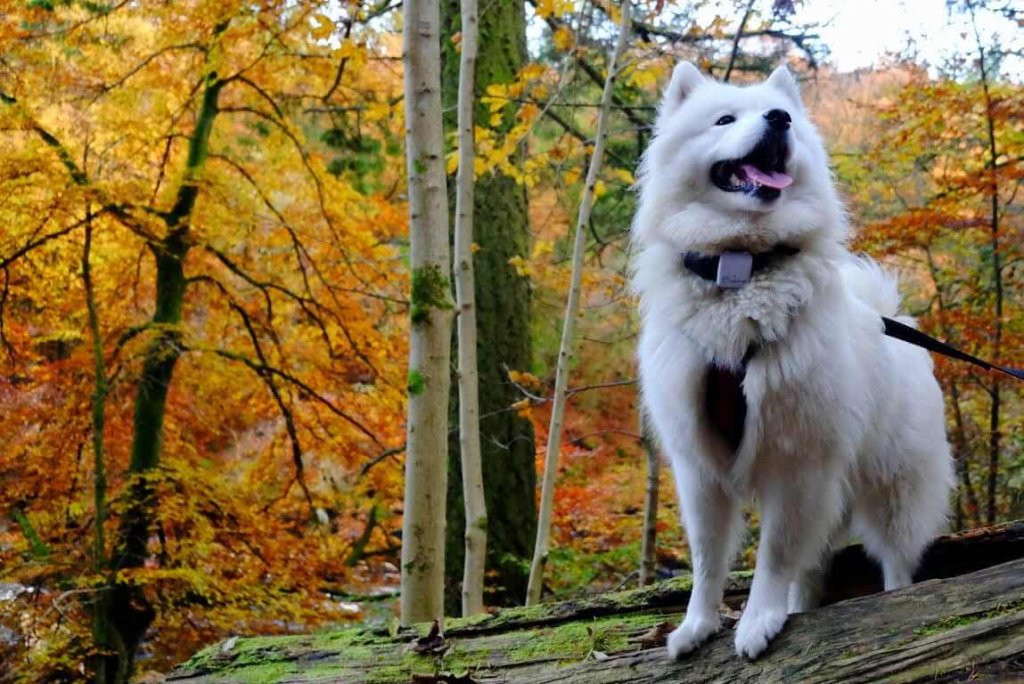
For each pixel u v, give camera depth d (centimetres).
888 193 819
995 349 673
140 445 839
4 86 736
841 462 268
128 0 708
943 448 324
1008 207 760
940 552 318
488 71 691
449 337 443
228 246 914
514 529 677
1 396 813
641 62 555
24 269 820
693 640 274
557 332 817
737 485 278
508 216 703
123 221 791
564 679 284
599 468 947
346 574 838
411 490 434
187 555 763
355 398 914
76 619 754
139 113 834
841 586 338
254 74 841
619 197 845
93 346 791
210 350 860
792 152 275
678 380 271
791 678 246
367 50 685
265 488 975
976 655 228
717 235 271
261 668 329
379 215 909
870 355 293
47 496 812
